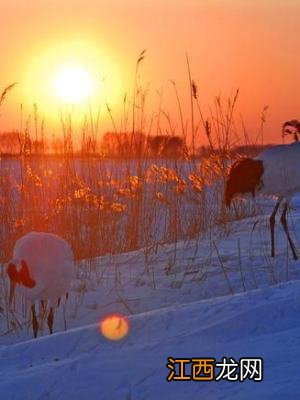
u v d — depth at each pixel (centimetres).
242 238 1725
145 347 807
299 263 1440
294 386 634
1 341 1154
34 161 1769
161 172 1767
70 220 1606
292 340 782
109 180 1775
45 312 1233
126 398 679
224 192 1800
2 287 1358
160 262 1530
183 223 1794
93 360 768
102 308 1266
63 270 1162
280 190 1577
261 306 923
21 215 1625
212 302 988
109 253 1642
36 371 765
